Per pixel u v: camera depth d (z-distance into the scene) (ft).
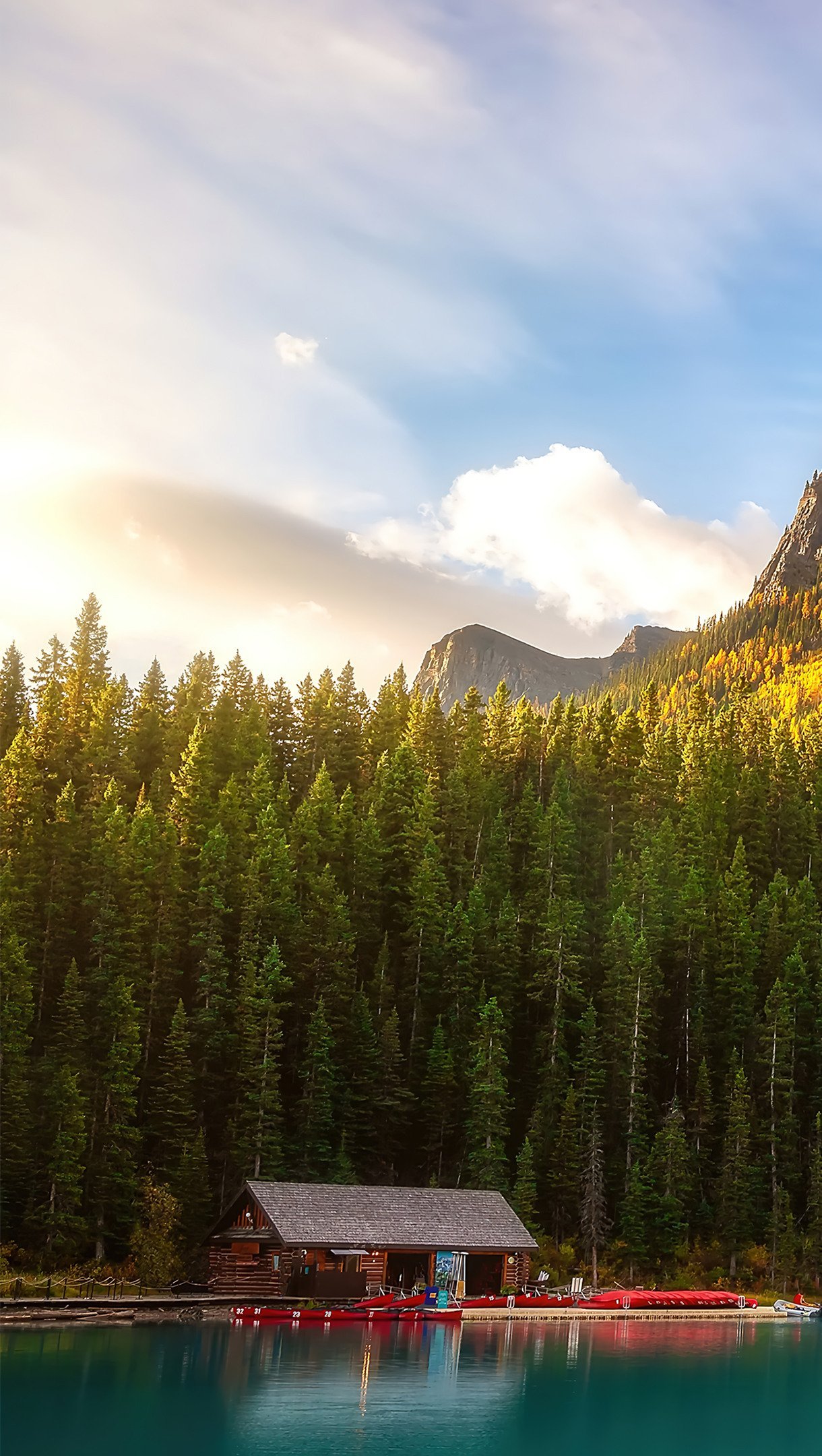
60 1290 243.40
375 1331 236.02
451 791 452.76
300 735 532.32
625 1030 362.12
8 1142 266.98
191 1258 278.26
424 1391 179.22
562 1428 163.32
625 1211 327.26
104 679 518.37
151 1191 274.98
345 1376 185.26
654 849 442.09
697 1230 345.72
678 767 543.39
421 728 523.29
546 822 427.74
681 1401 186.39
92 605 528.22
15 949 290.56
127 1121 302.25
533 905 405.39
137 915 323.37
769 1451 158.61
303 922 356.59
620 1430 165.48
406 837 420.36
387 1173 338.34
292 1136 318.04
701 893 416.05
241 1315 238.48
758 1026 380.17
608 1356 223.30
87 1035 293.43
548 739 550.36
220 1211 302.04
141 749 492.95
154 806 425.69
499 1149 323.37
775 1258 336.49
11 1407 154.10
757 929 422.82
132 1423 149.79
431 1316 255.70
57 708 458.09
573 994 366.84
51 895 339.16
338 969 344.90
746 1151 348.18
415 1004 365.20
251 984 317.22
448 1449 147.95
